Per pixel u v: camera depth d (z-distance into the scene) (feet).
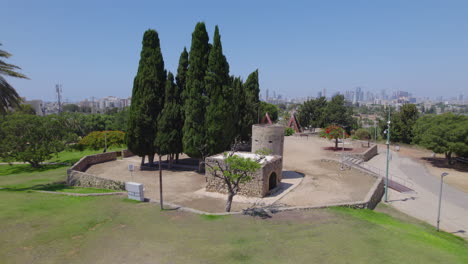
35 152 130.62
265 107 251.80
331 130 151.64
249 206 69.36
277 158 85.56
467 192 96.02
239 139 135.85
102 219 55.42
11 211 57.21
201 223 54.80
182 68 112.57
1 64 77.66
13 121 130.52
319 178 98.02
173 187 88.02
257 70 157.58
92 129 272.72
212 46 102.53
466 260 45.27
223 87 103.45
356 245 46.47
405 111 199.21
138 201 68.54
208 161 81.41
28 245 43.14
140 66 109.29
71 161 151.33
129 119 109.70
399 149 179.01
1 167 144.87
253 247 44.57
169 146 107.34
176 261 39.88
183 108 108.68
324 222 56.49
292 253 42.88
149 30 107.96
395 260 42.06
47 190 87.92
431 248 48.47
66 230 49.39
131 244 44.98
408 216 73.15
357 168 107.65
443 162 143.33
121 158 134.62
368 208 72.08
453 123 127.85
